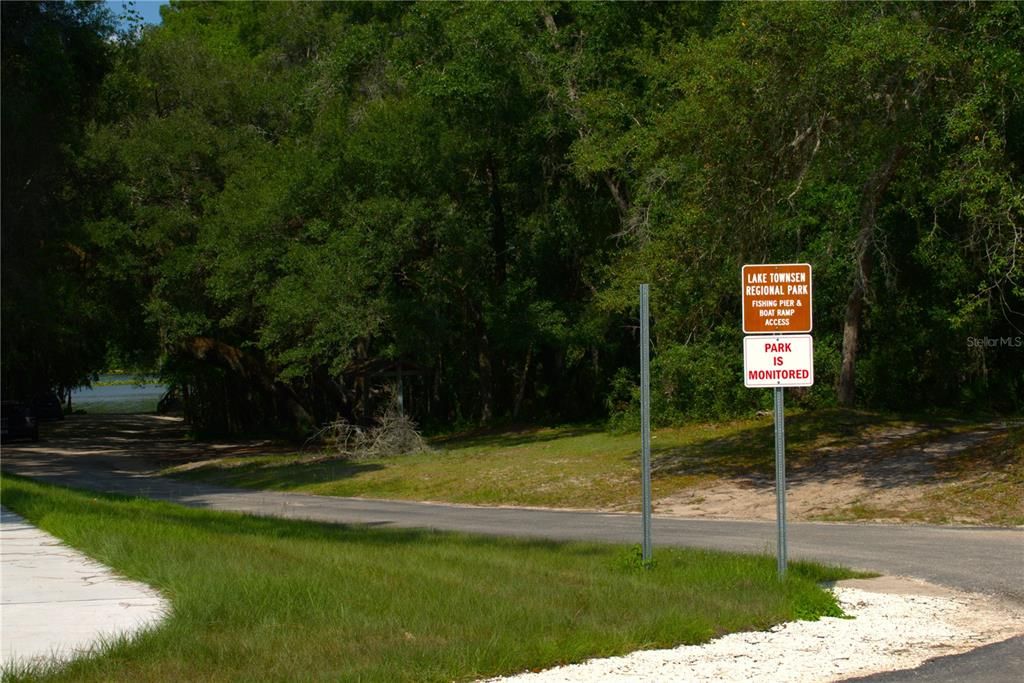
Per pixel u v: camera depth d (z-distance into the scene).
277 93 41.47
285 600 8.62
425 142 33.19
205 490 28.06
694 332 29.23
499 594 9.03
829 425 25.89
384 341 38.62
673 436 28.58
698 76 20.97
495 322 35.59
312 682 6.47
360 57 38.19
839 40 19.14
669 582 9.95
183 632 7.61
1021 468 18.66
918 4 19.11
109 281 40.09
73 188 34.50
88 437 54.12
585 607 8.64
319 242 34.28
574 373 41.19
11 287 30.03
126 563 10.73
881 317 29.20
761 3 19.55
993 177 17.73
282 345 36.72
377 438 33.97
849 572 11.32
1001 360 29.64
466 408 45.47
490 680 6.89
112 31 31.33
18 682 6.48
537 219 36.44
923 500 17.83
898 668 7.25
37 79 28.47
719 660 7.45
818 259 25.50
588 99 30.25
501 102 33.06
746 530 16.19
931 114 19.48
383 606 8.52
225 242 34.41
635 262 25.97
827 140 20.78
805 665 7.33
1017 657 7.57
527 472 25.64
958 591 10.32
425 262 34.91
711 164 20.89
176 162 37.78
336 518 19.34
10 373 54.38
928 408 29.77
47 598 9.32
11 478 26.05
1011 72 17.58
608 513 19.97
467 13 32.41
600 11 31.94
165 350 45.97
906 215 26.62
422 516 19.75
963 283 26.84
